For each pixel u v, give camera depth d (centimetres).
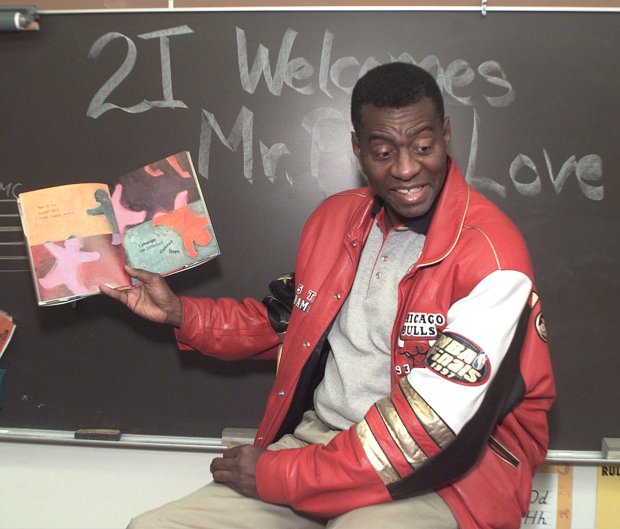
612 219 179
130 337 193
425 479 121
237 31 180
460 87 177
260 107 182
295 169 183
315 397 150
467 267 129
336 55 179
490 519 131
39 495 204
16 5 182
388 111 128
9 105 186
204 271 188
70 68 184
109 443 193
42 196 162
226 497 140
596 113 176
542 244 180
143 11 181
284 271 187
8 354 194
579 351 182
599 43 175
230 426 194
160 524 135
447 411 119
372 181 137
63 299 160
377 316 139
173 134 184
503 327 123
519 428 137
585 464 184
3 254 191
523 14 175
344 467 121
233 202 186
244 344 166
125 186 167
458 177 139
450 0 175
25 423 196
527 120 177
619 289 180
